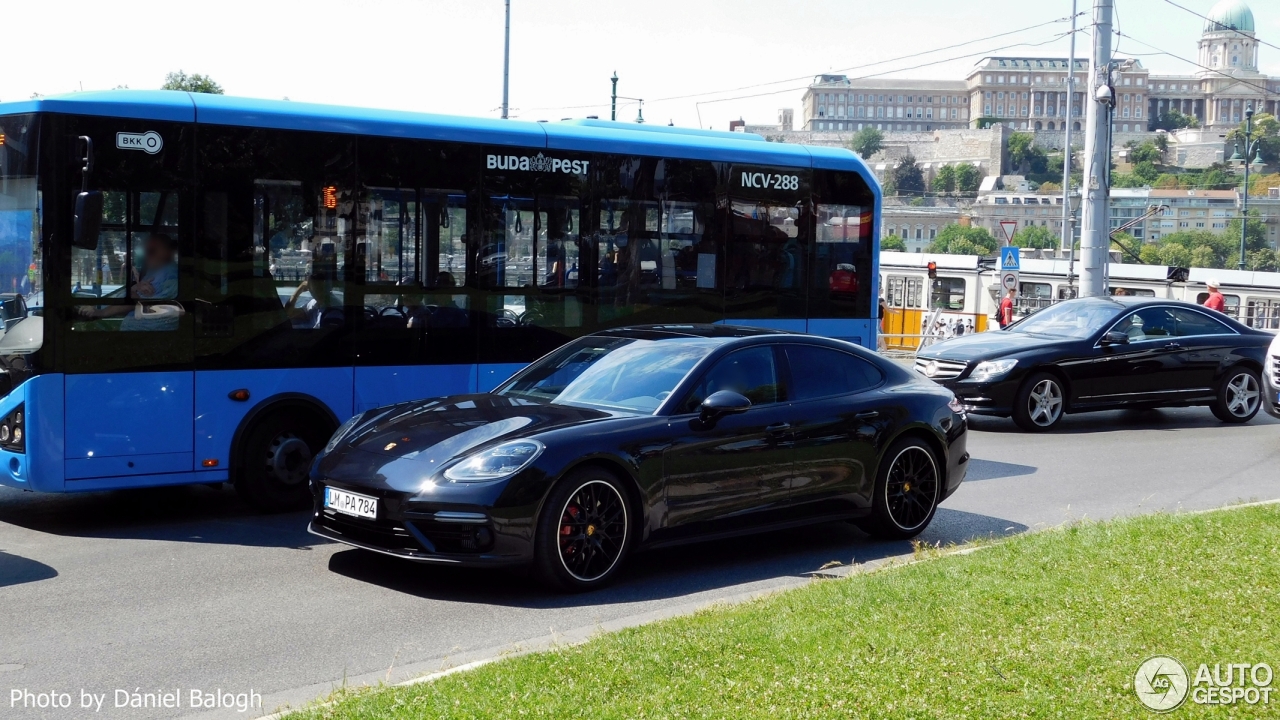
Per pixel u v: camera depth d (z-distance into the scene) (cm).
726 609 620
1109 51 2212
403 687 487
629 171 1168
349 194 1000
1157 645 518
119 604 676
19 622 637
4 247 878
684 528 741
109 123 888
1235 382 1648
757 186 1259
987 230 16000
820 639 534
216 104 938
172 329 912
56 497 1046
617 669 494
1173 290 3922
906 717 434
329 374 990
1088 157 2228
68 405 870
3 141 879
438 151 1049
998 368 1529
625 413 743
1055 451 1364
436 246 1049
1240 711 441
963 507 1018
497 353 1084
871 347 1348
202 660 572
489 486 667
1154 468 1238
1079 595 604
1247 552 699
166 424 912
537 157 1109
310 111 984
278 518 948
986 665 491
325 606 674
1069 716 436
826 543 864
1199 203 15900
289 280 970
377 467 695
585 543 702
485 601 686
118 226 890
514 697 459
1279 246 15538
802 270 1298
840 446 816
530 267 1105
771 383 801
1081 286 2242
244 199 946
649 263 1184
